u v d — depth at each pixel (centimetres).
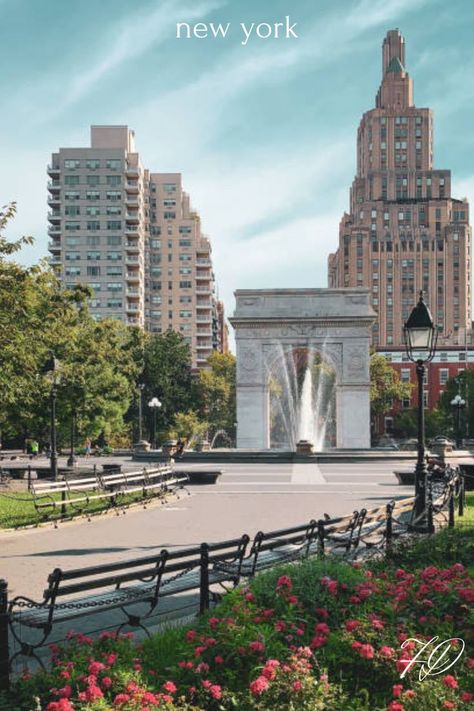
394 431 13925
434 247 17738
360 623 877
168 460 5516
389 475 4191
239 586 1162
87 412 5469
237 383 7588
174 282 14775
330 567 1071
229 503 2822
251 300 7656
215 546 1139
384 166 19138
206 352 14850
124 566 1013
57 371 3497
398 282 17762
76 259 13600
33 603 917
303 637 891
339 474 4266
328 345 7556
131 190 13725
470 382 10794
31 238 3350
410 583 1056
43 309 4409
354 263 17825
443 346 13550
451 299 17625
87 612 997
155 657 912
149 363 10662
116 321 5862
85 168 13650
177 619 1167
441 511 2266
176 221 14825
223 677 797
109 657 802
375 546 1617
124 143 14000
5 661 824
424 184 18888
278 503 2816
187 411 10738
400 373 13662
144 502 2747
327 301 7600
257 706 711
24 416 4512
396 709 689
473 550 1529
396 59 19988
